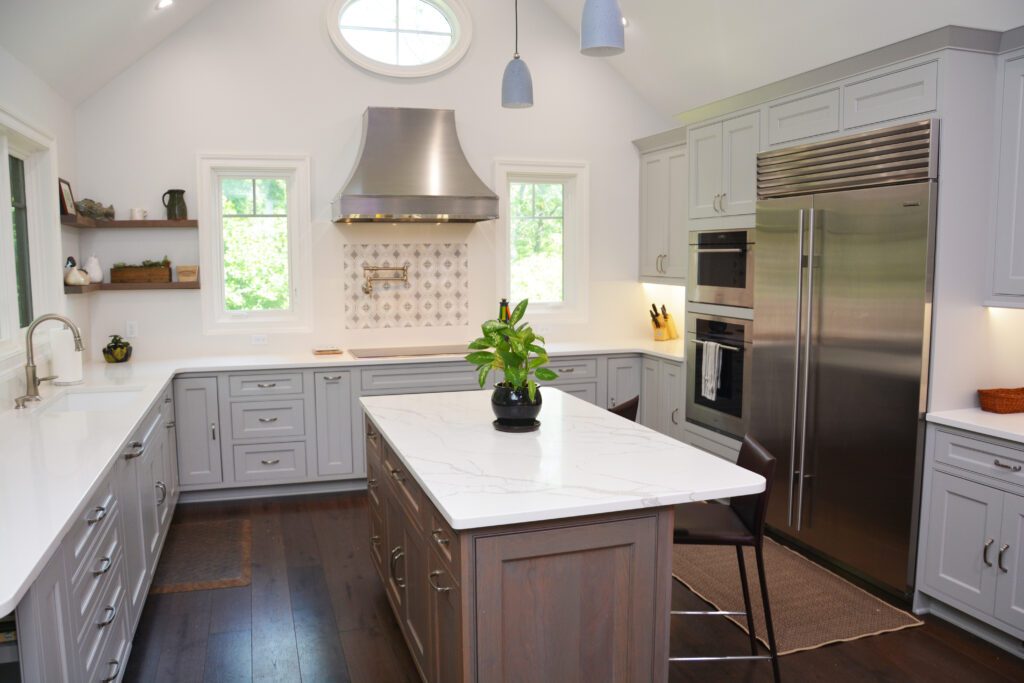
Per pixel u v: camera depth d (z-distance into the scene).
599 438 2.81
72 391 3.88
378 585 3.65
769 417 4.07
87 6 3.67
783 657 2.97
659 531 2.24
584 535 2.15
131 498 2.94
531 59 5.70
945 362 3.25
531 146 5.74
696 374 4.85
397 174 5.00
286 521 4.53
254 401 4.82
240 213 5.30
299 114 5.26
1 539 1.76
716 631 3.18
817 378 3.73
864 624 3.22
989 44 3.16
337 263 5.40
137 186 5.03
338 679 2.85
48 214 4.25
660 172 5.66
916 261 3.20
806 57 4.43
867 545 3.51
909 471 3.28
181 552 4.06
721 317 4.57
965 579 3.10
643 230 5.95
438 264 5.61
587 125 5.85
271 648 3.07
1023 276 3.14
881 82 3.40
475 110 5.60
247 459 4.86
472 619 2.06
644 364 5.54
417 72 5.44
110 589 2.49
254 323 5.30
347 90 5.34
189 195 5.11
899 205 3.26
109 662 2.44
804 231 3.77
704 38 4.85
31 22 3.47
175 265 5.13
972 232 3.23
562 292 6.05
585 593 2.19
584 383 5.45
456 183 5.06
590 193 5.90
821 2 3.99
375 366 4.98
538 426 2.96
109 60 4.60
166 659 2.98
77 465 2.39
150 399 3.57
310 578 3.73
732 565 3.81
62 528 1.83
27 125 3.81
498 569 2.08
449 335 5.68
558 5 5.61
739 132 4.37
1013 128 3.16
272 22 5.18
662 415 5.30
